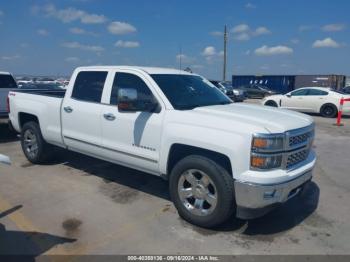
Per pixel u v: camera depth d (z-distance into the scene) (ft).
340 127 43.98
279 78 130.52
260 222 13.78
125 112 14.96
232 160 11.70
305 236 12.74
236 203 11.97
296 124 12.79
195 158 12.75
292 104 59.72
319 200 16.43
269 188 11.39
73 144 18.06
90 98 17.11
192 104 14.66
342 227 13.57
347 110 54.24
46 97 19.63
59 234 12.42
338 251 11.73
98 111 16.28
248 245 11.96
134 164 15.25
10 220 13.47
